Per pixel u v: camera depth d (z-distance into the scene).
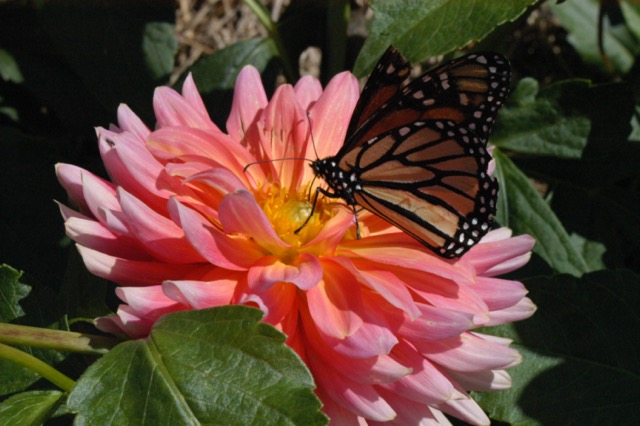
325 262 0.35
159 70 0.50
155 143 0.36
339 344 0.33
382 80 0.37
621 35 0.56
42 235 0.46
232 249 0.35
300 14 0.50
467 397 0.35
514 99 0.49
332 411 0.34
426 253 0.36
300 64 0.59
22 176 0.46
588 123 0.48
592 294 0.42
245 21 0.61
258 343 0.33
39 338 0.34
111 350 0.33
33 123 0.54
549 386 0.41
